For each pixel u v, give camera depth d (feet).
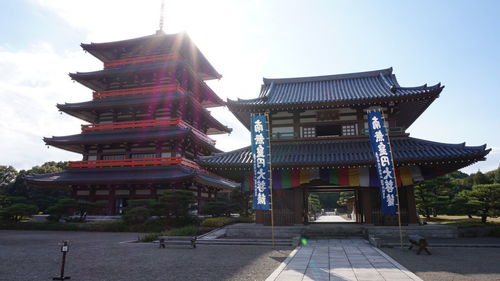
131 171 151.12
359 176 85.46
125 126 162.20
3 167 268.82
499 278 37.65
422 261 49.08
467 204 135.74
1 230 127.24
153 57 175.11
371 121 74.38
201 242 75.72
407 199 84.02
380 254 55.42
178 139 153.38
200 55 183.93
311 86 113.60
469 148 77.25
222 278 39.06
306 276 38.78
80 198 156.46
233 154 93.09
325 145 92.02
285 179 88.22
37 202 220.23
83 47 180.04
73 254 60.29
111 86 179.93
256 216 90.58
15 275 41.73
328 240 75.87
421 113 99.55
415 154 79.30
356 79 114.32
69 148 174.70
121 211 153.38
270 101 96.94
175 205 116.88
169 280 38.27
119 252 62.69
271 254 58.85
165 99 157.28
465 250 60.70
